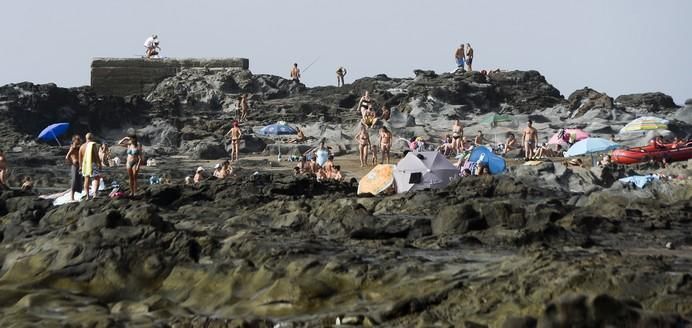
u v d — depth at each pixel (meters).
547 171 86.06
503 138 148.38
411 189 78.69
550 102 183.62
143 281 42.28
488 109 179.25
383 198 63.62
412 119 157.38
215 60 199.62
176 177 110.06
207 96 190.38
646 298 32.06
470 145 129.25
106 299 41.56
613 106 170.25
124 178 103.56
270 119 169.62
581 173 85.56
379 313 34.34
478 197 66.94
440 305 34.41
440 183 79.25
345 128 155.38
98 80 197.12
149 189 72.38
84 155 72.50
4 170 86.50
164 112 174.12
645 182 79.88
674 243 47.59
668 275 33.06
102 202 55.72
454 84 178.62
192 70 197.88
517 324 29.77
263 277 39.69
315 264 39.69
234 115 179.75
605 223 51.50
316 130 153.88
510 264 37.53
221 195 71.62
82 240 44.06
